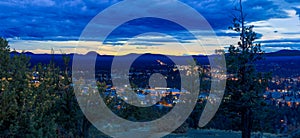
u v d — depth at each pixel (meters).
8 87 7.11
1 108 6.63
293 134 20.39
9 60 7.93
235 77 18.52
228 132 21.69
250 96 17.23
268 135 20.94
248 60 18.11
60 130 11.44
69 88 11.47
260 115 17.73
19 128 7.03
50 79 8.73
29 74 8.12
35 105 7.81
